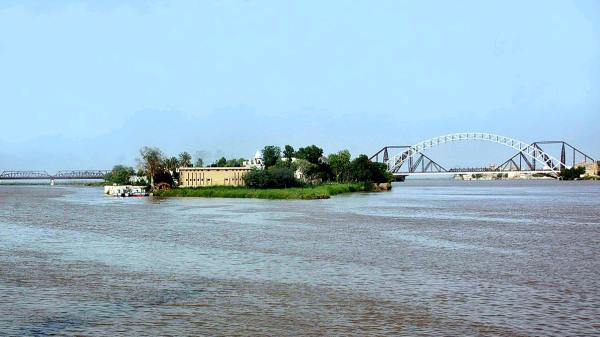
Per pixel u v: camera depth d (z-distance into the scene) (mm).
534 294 40781
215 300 39375
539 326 33031
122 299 39781
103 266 53031
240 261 55562
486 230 85875
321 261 55438
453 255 59438
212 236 77500
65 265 53656
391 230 85625
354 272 49438
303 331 32344
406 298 39656
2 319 35094
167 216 115750
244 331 32406
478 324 33469
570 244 68938
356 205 153375
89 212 130125
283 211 128750
